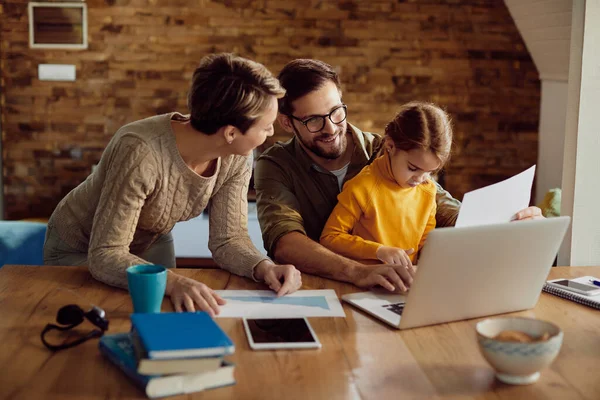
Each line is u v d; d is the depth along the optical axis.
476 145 5.69
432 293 1.39
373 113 5.61
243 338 1.36
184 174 1.73
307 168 2.08
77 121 5.50
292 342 1.33
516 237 1.40
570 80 2.08
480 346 1.19
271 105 1.62
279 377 1.19
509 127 5.67
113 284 1.64
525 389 1.17
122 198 1.66
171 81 5.49
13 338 1.34
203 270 1.83
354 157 2.12
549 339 1.15
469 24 5.52
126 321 1.44
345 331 1.41
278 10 5.45
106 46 5.43
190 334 1.16
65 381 1.17
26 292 1.61
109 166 1.75
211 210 1.91
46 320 1.44
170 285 1.54
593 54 2.02
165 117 1.75
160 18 5.41
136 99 5.50
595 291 1.64
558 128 5.34
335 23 5.48
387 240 2.00
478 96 5.62
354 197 1.98
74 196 1.99
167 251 2.27
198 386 1.14
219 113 1.58
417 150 1.89
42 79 5.44
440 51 5.55
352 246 1.87
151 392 1.11
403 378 1.20
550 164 5.49
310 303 1.57
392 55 5.54
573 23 2.05
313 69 1.93
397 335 1.39
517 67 5.59
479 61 5.57
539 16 4.96
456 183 5.73
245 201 1.93
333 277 1.75
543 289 1.69
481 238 1.36
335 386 1.17
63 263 2.04
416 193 2.06
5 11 5.35
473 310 1.47
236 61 1.59
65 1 5.35
